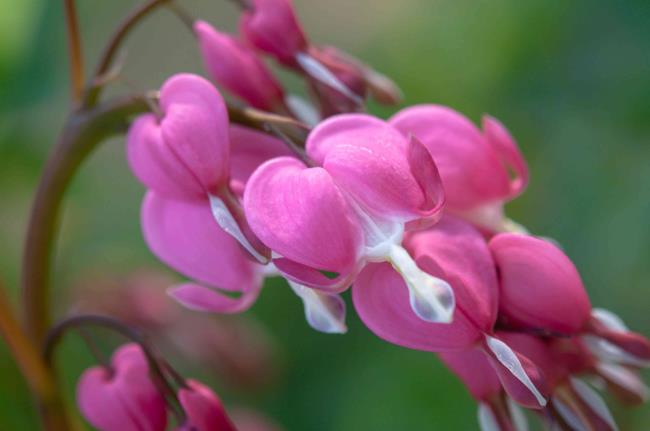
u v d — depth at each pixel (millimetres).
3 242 499
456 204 321
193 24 343
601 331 312
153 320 454
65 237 512
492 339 301
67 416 361
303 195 300
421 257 304
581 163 460
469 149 320
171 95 319
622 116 455
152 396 342
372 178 300
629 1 449
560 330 310
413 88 489
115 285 458
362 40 627
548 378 313
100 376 347
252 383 464
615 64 456
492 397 320
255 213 302
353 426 454
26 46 490
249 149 323
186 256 325
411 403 448
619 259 450
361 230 300
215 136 313
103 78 341
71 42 348
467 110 475
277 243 301
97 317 343
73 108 346
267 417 469
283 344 479
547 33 465
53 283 488
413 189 300
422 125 322
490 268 306
